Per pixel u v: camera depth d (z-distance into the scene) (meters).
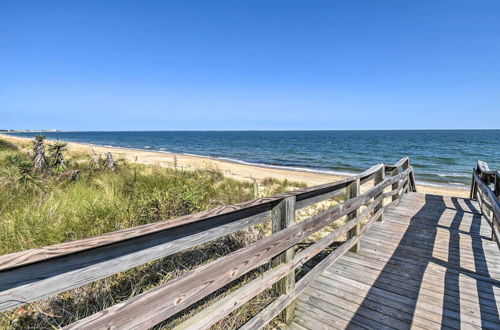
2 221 3.03
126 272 2.43
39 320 1.78
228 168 18.03
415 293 2.58
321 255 3.69
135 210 3.40
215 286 1.43
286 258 2.03
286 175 15.48
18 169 5.71
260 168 18.94
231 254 1.53
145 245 1.15
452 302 2.44
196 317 1.40
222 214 1.45
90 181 5.98
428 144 47.75
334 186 2.74
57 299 1.98
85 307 2.00
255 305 2.20
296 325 2.15
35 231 2.73
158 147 46.69
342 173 16.97
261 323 1.78
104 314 0.97
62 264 0.90
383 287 2.69
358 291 2.62
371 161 25.59
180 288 1.25
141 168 9.02
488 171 4.66
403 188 6.89
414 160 25.30
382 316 2.26
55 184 5.72
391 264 3.16
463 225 4.51
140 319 1.09
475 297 2.51
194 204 3.74
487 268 3.05
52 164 7.47
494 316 2.24
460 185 13.40
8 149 13.41
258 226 3.85
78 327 0.89
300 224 2.10
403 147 42.06
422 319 2.22
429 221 4.73
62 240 2.67
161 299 1.17
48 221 2.96
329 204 6.88
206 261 2.76
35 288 0.83
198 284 1.34
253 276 2.68
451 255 3.39
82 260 0.94
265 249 1.77
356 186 3.20
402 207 5.69
